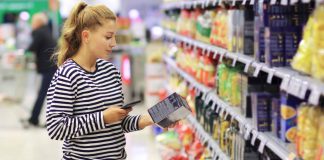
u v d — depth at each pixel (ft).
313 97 7.14
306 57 7.98
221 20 14.42
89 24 9.70
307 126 8.02
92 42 9.76
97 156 9.79
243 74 12.02
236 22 12.61
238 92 12.94
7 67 33.50
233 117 12.33
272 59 9.54
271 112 10.51
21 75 35.83
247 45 11.93
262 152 10.09
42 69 28.30
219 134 14.24
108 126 9.78
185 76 19.70
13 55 33.22
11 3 36.76
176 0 23.09
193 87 18.21
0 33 36.37
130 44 35.47
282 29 9.52
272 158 10.23
